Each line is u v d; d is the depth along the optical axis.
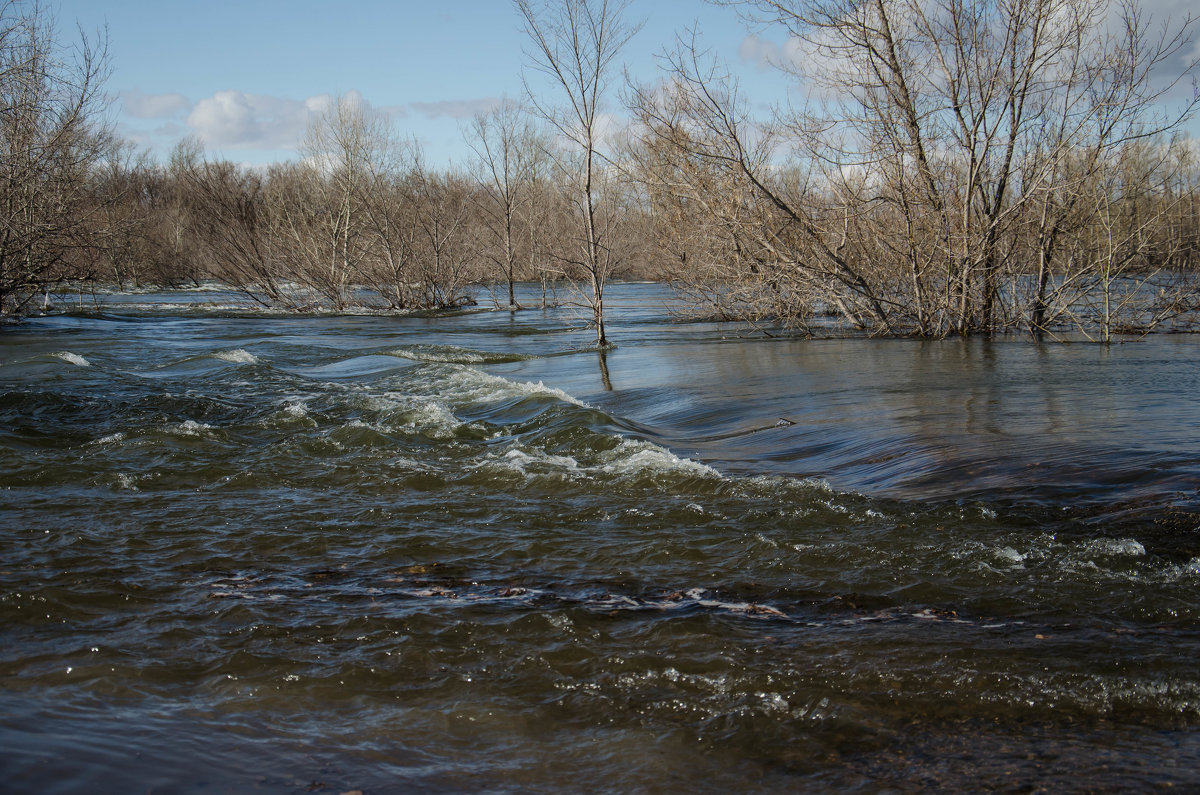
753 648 3.52
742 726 2.89
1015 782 2.49
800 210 17.00
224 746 2.71
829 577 4.35
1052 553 4.50
